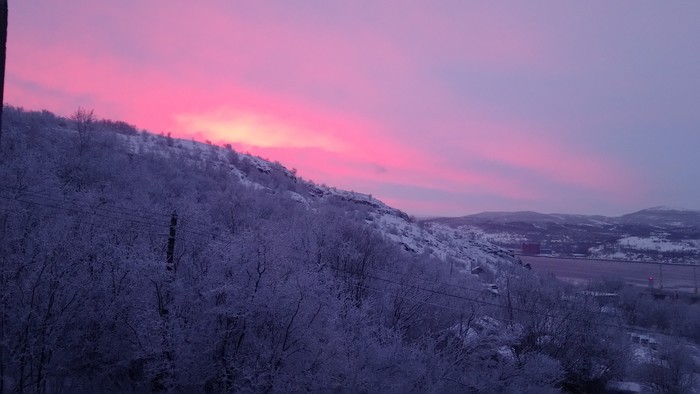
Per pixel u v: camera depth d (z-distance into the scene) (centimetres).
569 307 2450
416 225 6456
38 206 1542
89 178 2488
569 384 2431
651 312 4047
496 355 1786
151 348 1120
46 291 1121
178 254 1435
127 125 5797
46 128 3222
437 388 1445
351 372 1271
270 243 1262
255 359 1195
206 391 1242
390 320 1844
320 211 2681
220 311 1176
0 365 1057
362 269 2117
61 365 1158
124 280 1248
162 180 2927
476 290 2184
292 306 1233
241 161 6256
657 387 2745
